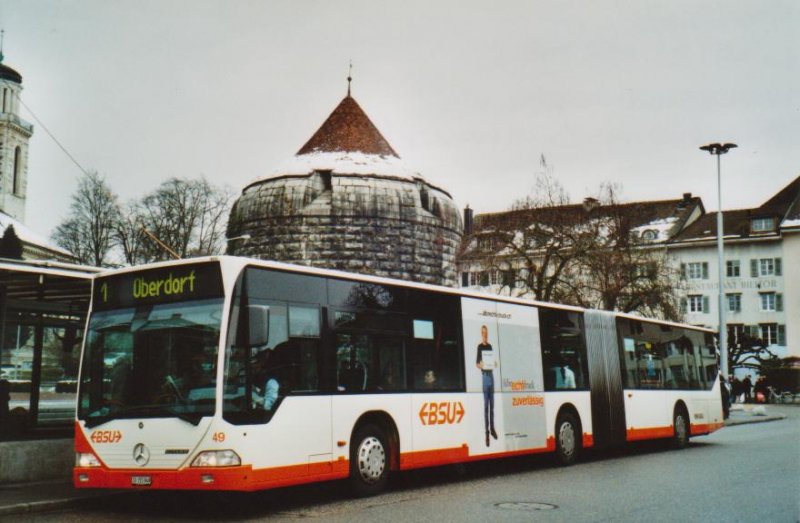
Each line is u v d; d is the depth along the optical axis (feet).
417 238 157.38
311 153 162.09
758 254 249.55
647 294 126.31
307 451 37.17
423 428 44.55
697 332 79.00
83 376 37.32
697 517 33.01
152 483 34.30
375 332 42.45
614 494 40.40
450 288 48.73
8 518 34.94
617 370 64.39
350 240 152.97
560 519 32.71
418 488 44.37
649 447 73.97
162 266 36.78
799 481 45.03
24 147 331.36
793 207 251.60
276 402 35.91
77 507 38.47
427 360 45.80
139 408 35.32
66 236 200.64
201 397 34.12
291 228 153.07
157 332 35.99
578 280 126.93
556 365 57.52
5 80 324.60
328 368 39.11
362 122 167.02
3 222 212.23
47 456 46.09
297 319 37.93
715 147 134.72
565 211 127.44
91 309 38.27
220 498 41.45
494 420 50.37
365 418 41.50
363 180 156.25
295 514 35.32
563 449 56.75
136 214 206.08
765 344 206.28
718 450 68.08
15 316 45.98
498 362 51.65
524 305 55.26
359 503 38.42
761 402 193.98
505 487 44.14
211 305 35.06
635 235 131.75
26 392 46.37
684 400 72.90
